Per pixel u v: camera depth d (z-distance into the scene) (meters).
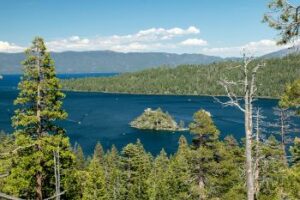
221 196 37.69
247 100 18.73
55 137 28.95
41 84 28.98
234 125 195.12
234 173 37.25
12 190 27.89
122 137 178.25
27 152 28.67
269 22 16.95
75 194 30.92
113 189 74.75
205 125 37.53
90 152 146.38
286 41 16.98
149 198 71.75
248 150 19.11
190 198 39.12
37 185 29.12
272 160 31.88
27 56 28.97
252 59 18.16
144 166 75.00
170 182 69.19
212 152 37.09
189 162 38.41
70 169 30.14
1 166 28.44
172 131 198.00
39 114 29.09
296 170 18.80
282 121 33.19
